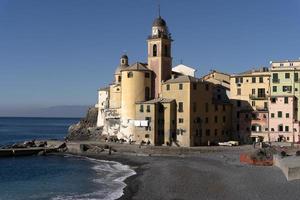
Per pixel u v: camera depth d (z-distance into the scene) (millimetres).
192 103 132500
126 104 140875
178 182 80125
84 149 138250
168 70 145000
